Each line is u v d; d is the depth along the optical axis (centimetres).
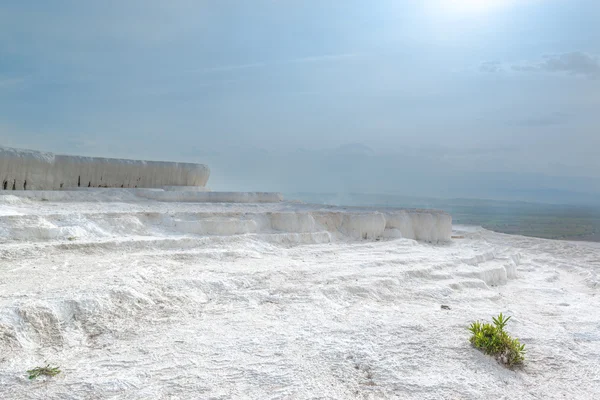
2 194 1378
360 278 916
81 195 1582
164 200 1809
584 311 870
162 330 587
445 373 511
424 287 923
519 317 771
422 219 1812
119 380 435
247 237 1267
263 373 473
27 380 425
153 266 852
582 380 529
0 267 778
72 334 545
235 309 693
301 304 733
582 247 2055
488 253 1421
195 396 420
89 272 770
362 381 481
